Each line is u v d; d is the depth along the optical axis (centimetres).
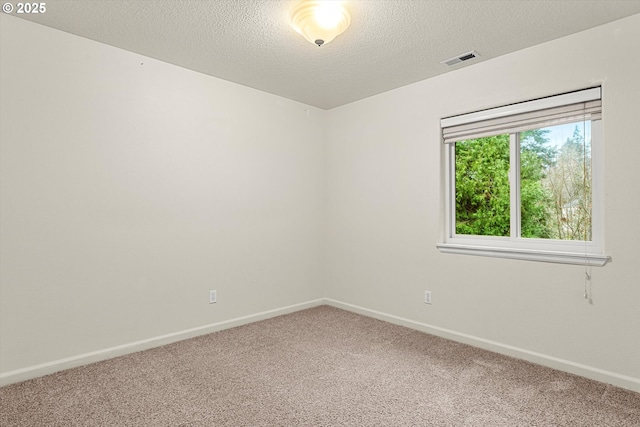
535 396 201
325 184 400
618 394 203
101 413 183
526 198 269
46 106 225
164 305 279
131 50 257
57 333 230
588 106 227
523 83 250
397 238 329
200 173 299
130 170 261
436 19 210
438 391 206
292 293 369
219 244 311
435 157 300
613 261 214
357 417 181
